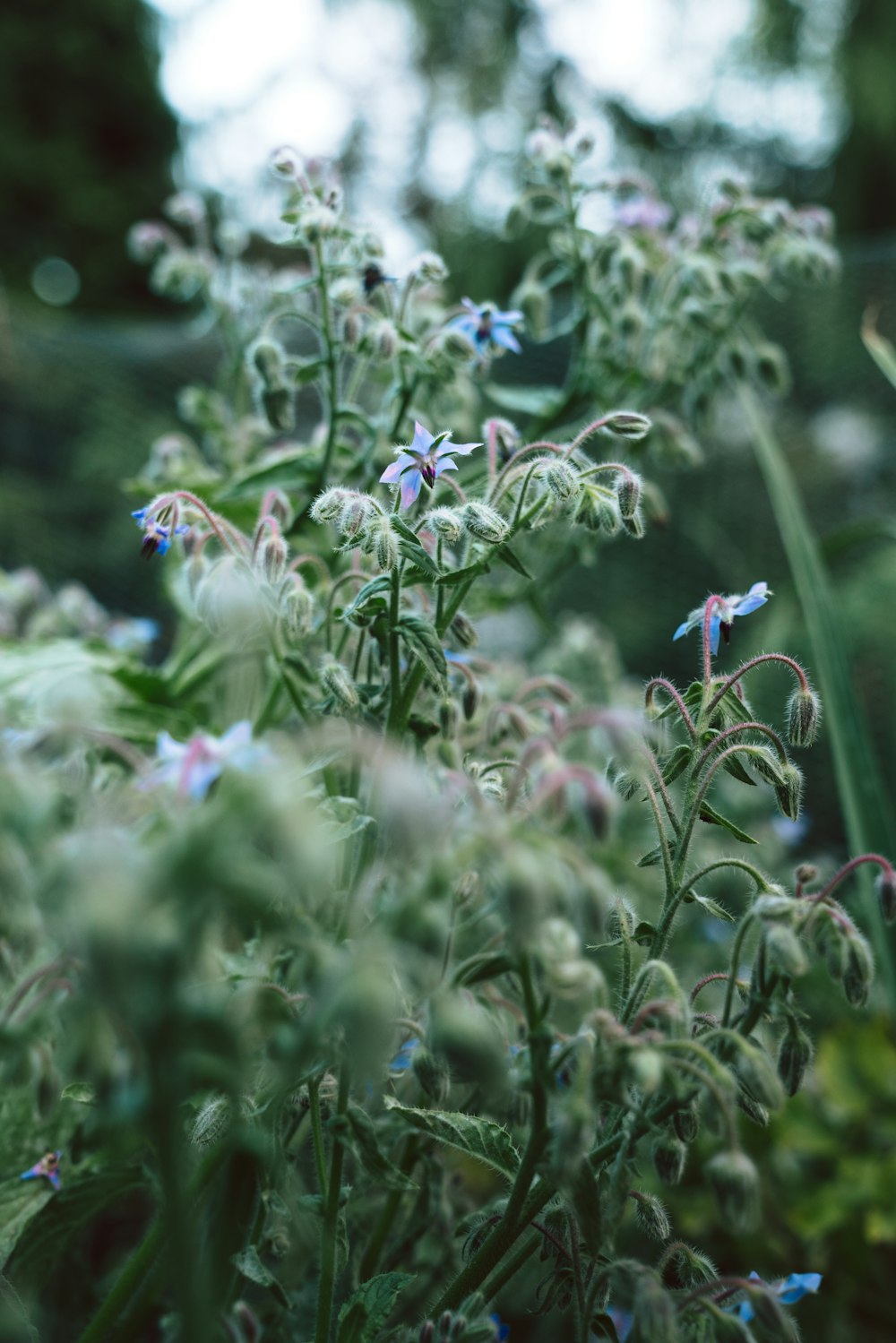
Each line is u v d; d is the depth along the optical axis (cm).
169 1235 56
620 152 344
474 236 284
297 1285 74
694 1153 95
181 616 95
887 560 161
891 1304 94
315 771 65
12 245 388
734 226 92
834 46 339
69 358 173
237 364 98
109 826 58
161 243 103
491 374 146
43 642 91
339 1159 65
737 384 95
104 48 412
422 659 67
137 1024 55
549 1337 82
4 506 175
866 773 85
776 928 63
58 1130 75
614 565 161
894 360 97
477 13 337
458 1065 58
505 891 57
